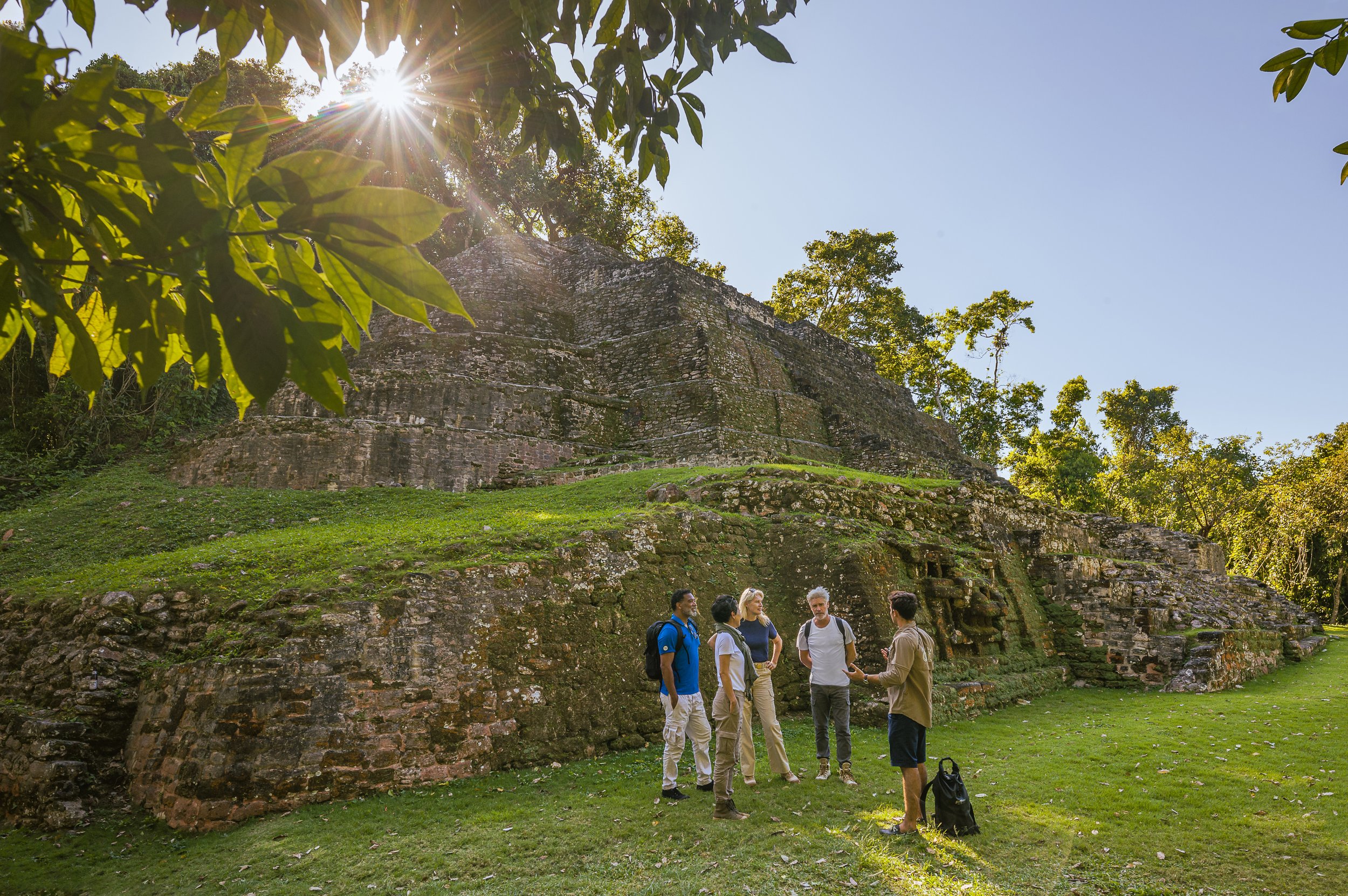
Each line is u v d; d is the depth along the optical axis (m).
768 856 5.22
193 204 1.56
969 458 33.56
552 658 8.36
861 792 6.61
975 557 13.74
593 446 22.20
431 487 19.22
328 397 1.75
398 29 2.62
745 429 22.64
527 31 2.78
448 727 7.43
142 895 5.35
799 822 5.88
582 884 4.90
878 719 9.48
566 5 2.80
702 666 9.64
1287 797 6.47
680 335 24.28
